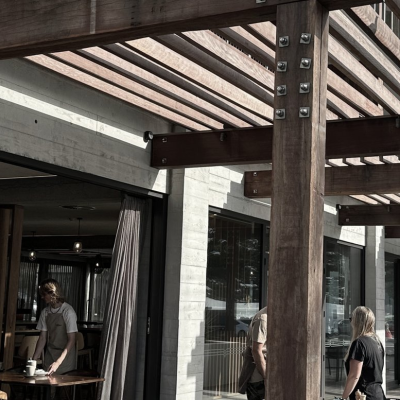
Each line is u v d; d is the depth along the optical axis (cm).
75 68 531
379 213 1118
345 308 1192
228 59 486
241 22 352
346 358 531
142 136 710
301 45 329
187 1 347
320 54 334
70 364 722
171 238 744
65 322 709
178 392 724
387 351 1466
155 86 564
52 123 596
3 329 816
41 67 541
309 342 310
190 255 751
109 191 802
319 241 325
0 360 803
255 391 629
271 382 312
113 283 699
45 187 843
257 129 675
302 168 323
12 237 852
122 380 696
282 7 333
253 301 905
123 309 707
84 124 632
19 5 388
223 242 843
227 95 568
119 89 607
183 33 438
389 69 489
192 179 758
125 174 682
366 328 536
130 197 718
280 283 318
